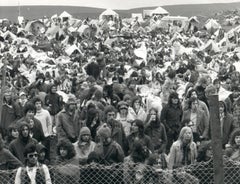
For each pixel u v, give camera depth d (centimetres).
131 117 2294
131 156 1662
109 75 3931
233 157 1712
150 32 10144
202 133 2231
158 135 2106
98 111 2181
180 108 2284
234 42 7850
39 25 9388
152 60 5425
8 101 2347
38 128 2078
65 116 2256
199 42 8225
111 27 10531
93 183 1589
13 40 7425
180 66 4353
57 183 1584
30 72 4300
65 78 3684
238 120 2334
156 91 3058
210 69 4794
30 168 1536
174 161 1798
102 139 1741
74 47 6297
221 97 2605
